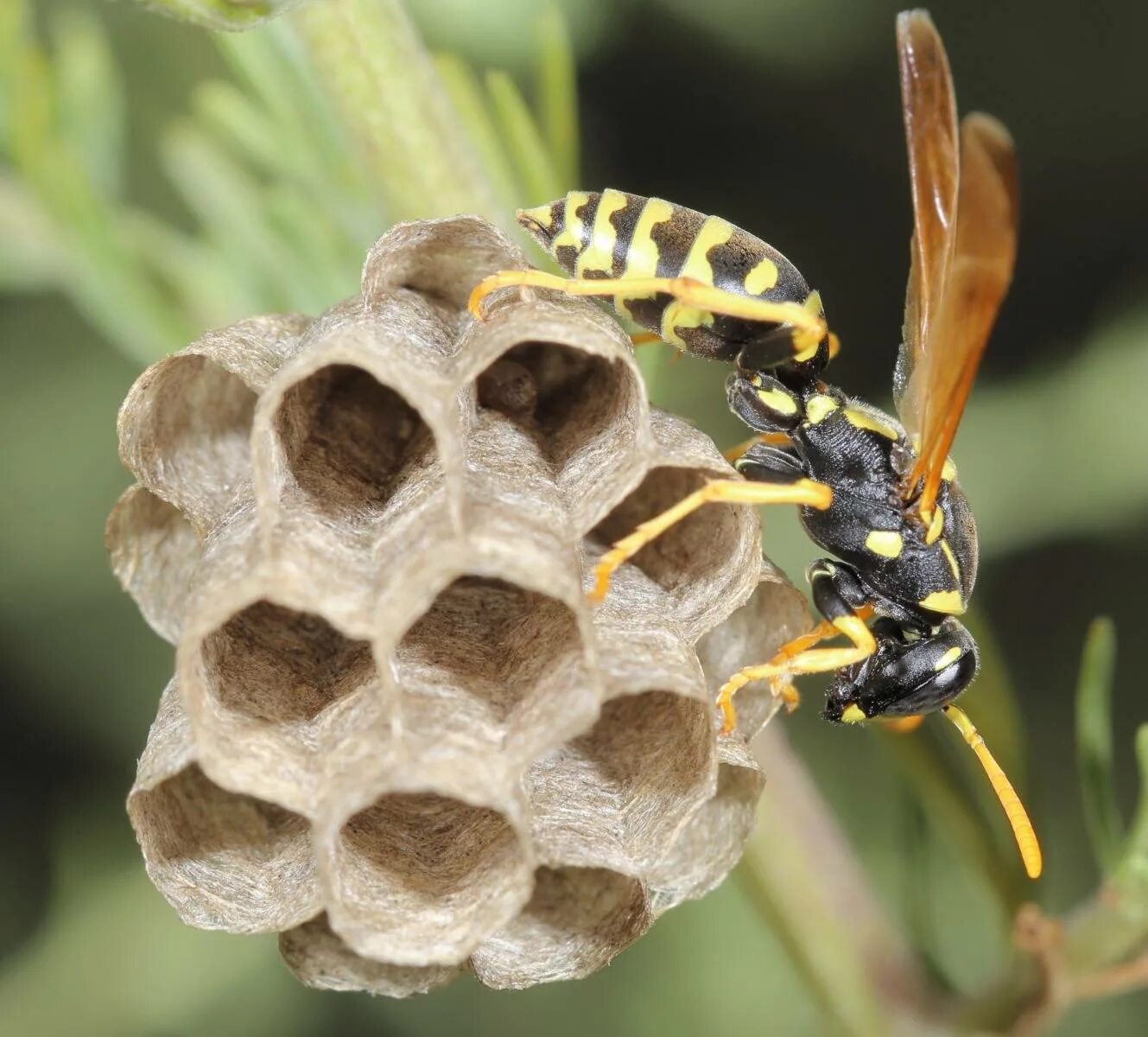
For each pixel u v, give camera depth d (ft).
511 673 0.34
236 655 0.34
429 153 0.36
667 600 0.35
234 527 0.34
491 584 0.35
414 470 0.34
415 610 0.33
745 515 0.34
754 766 0.34
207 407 0.35
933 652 0.36
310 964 0.34
